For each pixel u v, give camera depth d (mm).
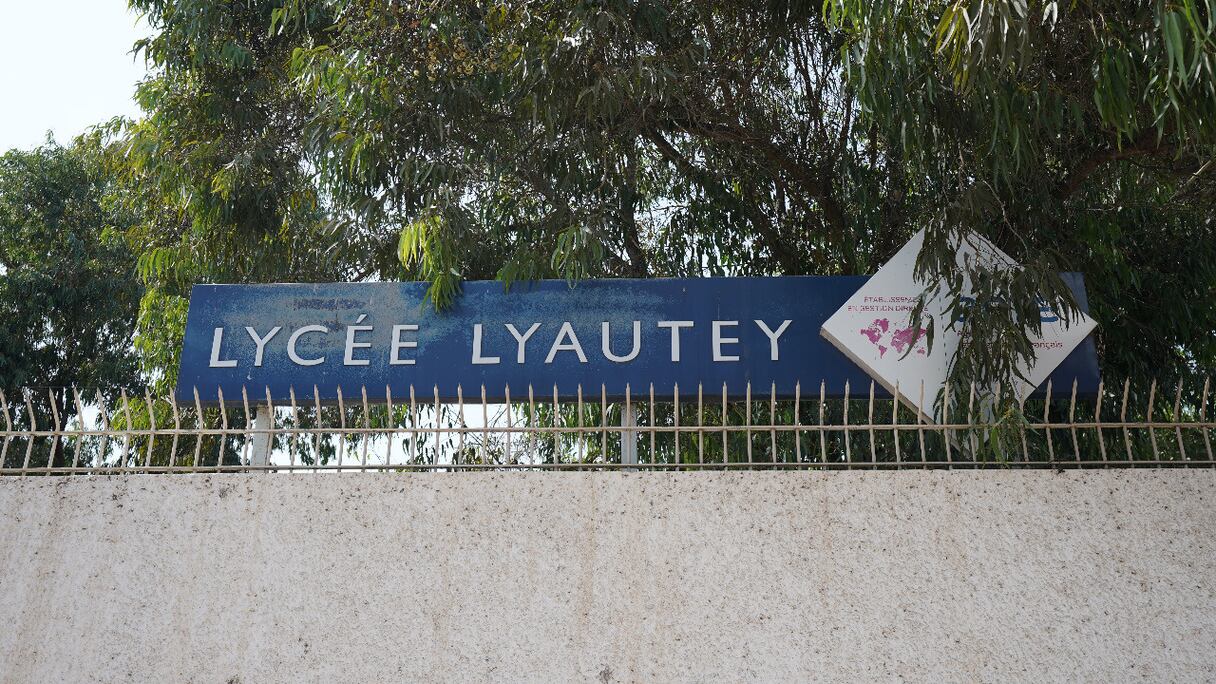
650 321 6164
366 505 4797
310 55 7688
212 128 9539
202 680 4523
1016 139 5074
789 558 4621
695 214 8508
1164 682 4379
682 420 8188
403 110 7367
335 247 8625
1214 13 3695
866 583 4570
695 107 7805
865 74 5250
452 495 4797
